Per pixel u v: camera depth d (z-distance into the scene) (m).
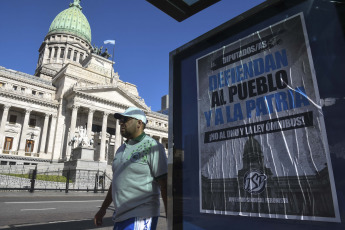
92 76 65.38
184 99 2.66
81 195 23.41
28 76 63.66
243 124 2.14
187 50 2.79
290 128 1.87
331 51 1.78
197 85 2.58
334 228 1.56
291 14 2.04
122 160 2.94
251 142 2.06
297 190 1.75
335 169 1.63
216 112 2.36
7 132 53.09
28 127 55.81
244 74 2.24
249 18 2.30
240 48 2.32
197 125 2.48
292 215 1.74
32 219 9.54
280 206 1.80
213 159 2.26
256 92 2.12
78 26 99.38
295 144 1.83
